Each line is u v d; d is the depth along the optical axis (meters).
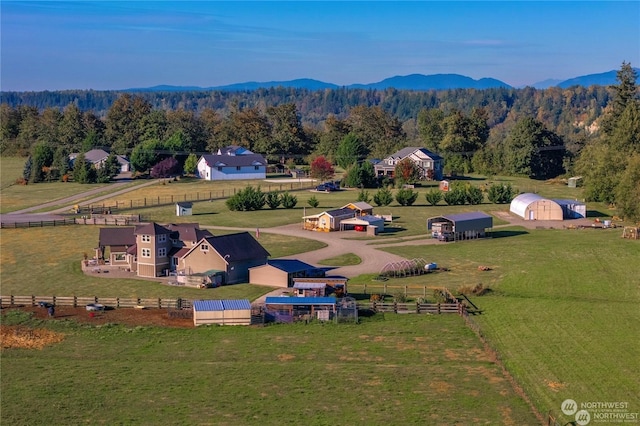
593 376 49.72
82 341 58.88
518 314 63.84
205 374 51.69
